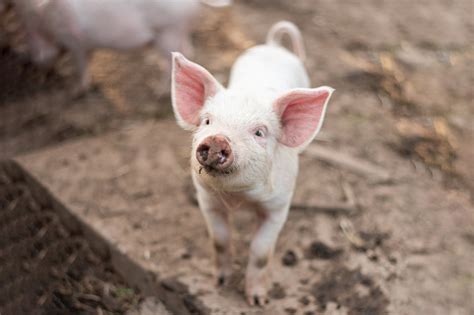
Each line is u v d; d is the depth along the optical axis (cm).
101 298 131
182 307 127
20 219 144
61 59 188
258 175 108
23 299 129
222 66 195
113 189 147
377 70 202
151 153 157
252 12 236
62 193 144
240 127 106
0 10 171
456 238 141
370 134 169
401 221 144
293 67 141
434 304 128
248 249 136
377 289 130
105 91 179
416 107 182
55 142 161
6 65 180
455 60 215
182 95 115
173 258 133
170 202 145
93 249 139
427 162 162
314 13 242
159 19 169
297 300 127
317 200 147
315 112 112
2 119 166
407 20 245
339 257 135
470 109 184
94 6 163
